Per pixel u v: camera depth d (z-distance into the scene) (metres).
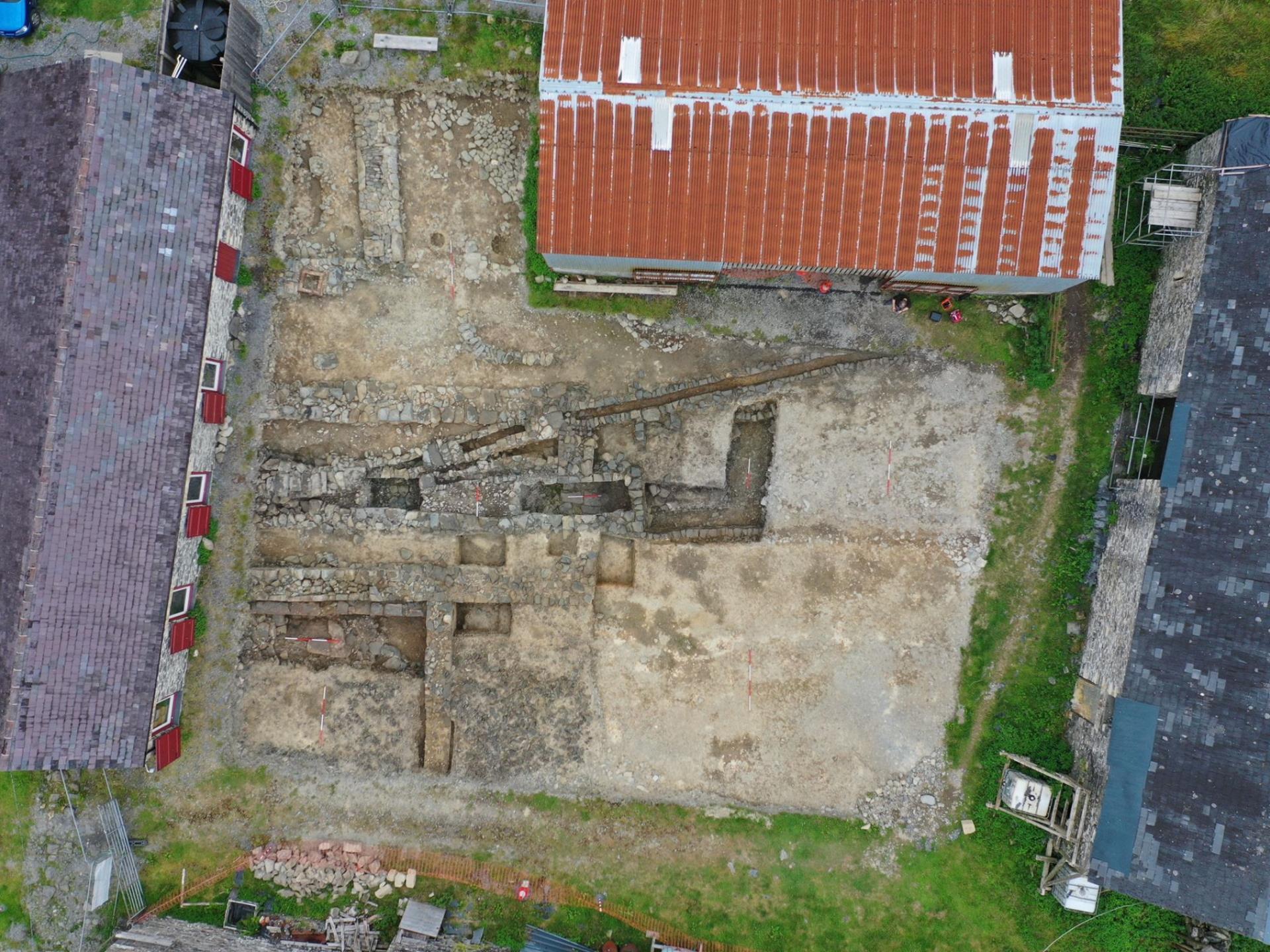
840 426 19.58
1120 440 19.27
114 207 16.52
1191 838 16.69
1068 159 16.80
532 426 19.56
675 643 19.69
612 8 17.06
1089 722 18.66
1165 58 19.00
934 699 19.59
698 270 18.39
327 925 19.14
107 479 16.89
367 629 19.95
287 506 19.66
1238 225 17.09
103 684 17.19
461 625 19.97
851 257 17.45
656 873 19.47
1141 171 18.92
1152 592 17.45
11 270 16.89
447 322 19.59
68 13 19.12
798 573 19.64
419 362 19.61
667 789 19.59
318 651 19.84
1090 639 19.12
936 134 16.81
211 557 19.22
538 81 19.25
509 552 19.59
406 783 19.45
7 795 19.22
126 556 17.16
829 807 19.59
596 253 17.47
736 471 20.02
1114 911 18.84
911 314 19.45
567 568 19.58
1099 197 16.91
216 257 17.64
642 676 19.67
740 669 19.66
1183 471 17.36
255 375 19.33
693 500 19.97
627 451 19.84
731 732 19.64
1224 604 16.81
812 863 19.50
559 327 19.59
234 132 18.12
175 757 18.73
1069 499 19.47
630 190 17.22
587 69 16.77
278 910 19.25
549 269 19.33
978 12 16.98
